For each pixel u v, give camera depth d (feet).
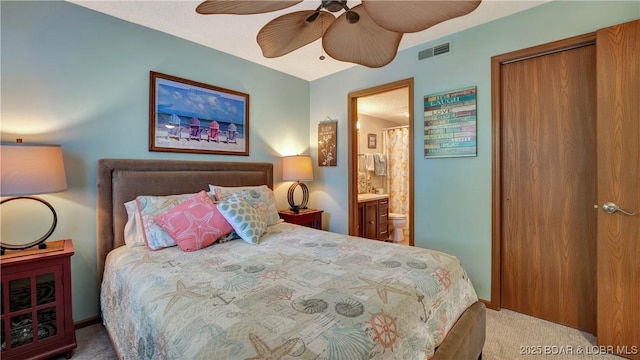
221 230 6.75
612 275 5.81
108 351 5.99
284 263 5.25
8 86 5.98
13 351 5.26
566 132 6.93
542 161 7.27
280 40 5.69
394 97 12.92
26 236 6.23
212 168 8.91
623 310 5.71
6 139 5.97
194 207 6.79
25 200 6.22
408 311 3.79
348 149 11.10
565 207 6.99
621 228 5.70
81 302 6.88
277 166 11.20
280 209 11.34
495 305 7.80
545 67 7.16
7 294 5.19
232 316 3.32
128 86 7.52
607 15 6.18
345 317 3.32
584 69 6.66
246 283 4.31
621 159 5.66
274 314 3.36
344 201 11.30
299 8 7.09
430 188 8.89
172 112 8.28
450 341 4.36
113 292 5.46
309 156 11.83
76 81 6.77
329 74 11.62
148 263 5.31
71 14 6.69
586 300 6.75
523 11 7.20
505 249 7.86
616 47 5.68
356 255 5.70
